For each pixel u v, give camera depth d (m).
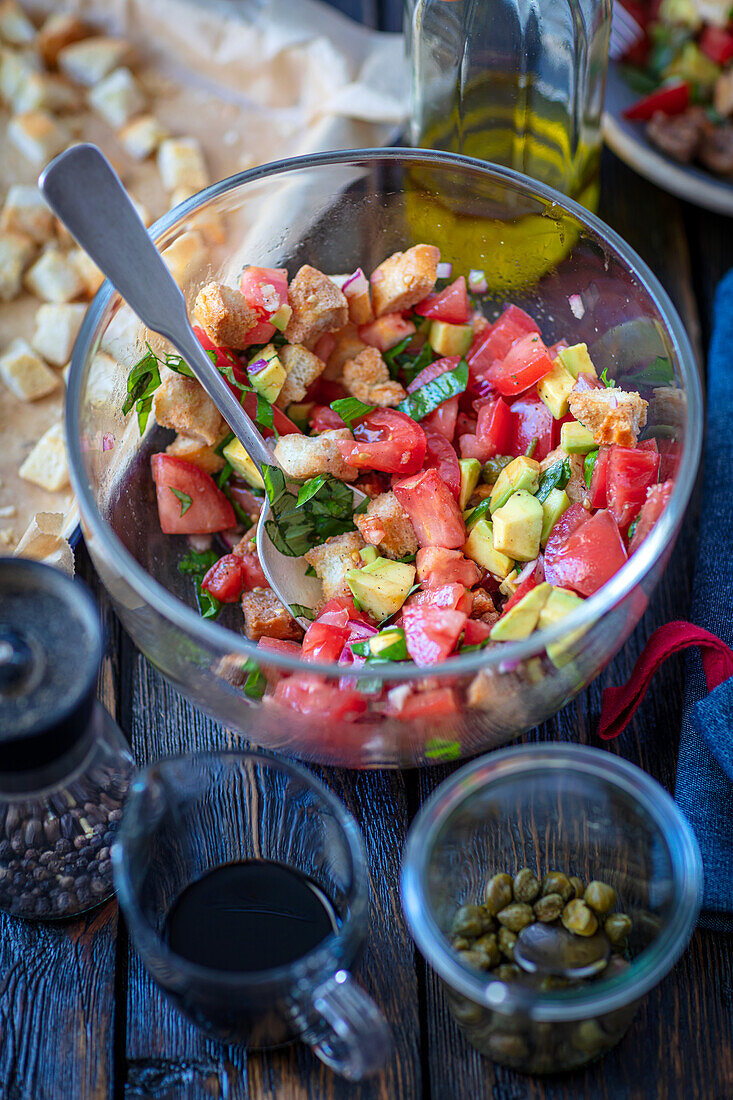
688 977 0.51
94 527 0.48
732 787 0.52
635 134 0.66
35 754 0.45
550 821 0.51
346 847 0.48
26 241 0.66
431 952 0.46
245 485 0.56
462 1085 0.49
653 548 0.48
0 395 0.62
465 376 0.56
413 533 0.54
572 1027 0.46
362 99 0.66
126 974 0.51
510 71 0.58
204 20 0.70
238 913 0.50
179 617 0.47
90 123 0.71
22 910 0.51
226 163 0.69
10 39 0.72
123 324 0.53
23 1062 0.49
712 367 0.62
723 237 0.67
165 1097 0.49
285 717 0.48
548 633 0.46
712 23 0.67
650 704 0.55
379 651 0.50
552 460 0.54
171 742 0.55
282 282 0.55
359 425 0.56
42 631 0.46
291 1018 0.47
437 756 0.51
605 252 0.54
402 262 0.56
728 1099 0.49
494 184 0.55
